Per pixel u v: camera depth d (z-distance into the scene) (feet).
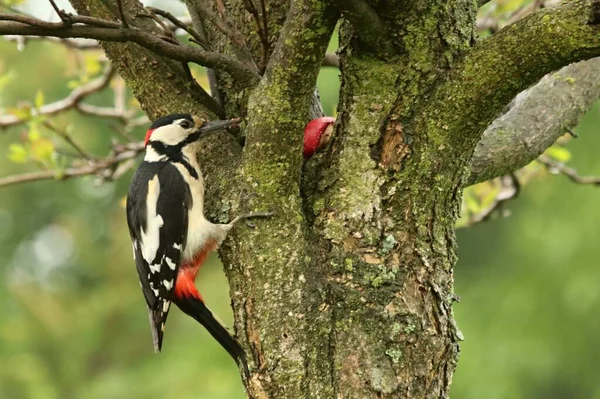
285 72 24.66
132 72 28.99
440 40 25.18
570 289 74.38
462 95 24.88
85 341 78.43
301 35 24.22
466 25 25.49
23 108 41.50
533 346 73.05
